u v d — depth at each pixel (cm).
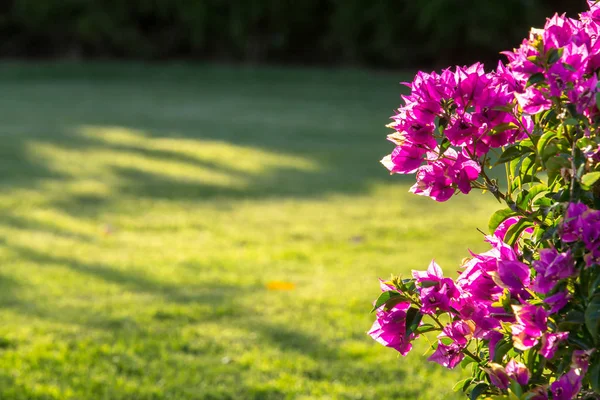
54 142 1166
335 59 2181
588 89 166
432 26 1986
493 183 191
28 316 475
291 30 2203
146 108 1582
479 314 181
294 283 545
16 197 812
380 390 380
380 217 736
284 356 420
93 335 446
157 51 2253
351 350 427
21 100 1686
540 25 1905
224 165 1006
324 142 1187
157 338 444
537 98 174
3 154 1070
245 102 1670
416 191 192
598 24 192
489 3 1886
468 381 202
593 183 172
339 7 2094
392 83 1895
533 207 195
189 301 507
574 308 166
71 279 552
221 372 400
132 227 704
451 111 186
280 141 1193
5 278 549
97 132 1265
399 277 189
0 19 2230
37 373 393
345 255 611
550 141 176
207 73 2075
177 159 1044
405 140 192
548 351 162
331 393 377
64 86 1909
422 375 396
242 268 583
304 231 686
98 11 2181
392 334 191
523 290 172
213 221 725
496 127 180
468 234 668
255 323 469
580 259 165
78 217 739
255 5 2141
